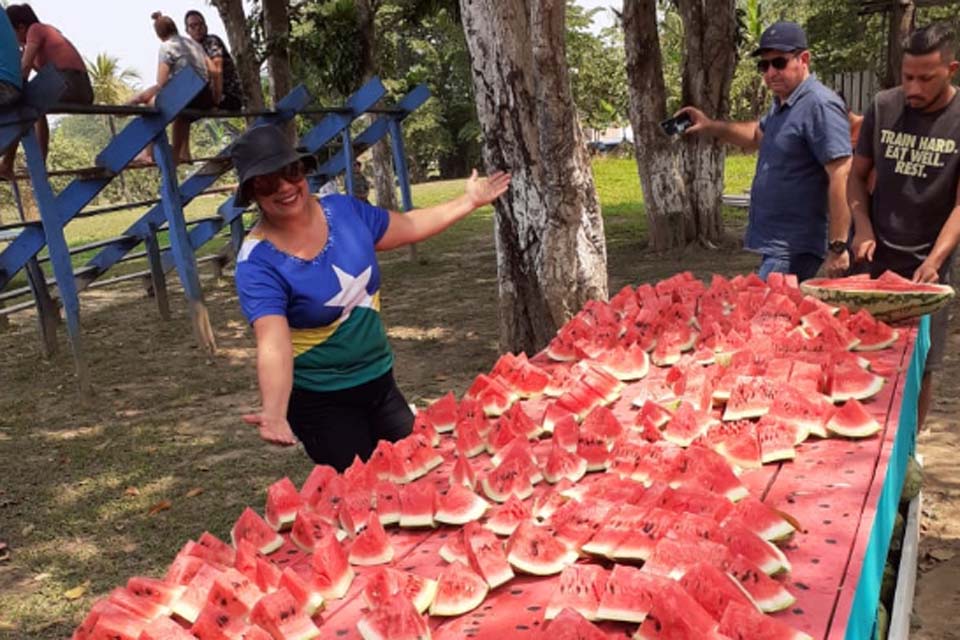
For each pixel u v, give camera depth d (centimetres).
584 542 208
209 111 997
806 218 499
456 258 1519
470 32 639
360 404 389
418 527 236
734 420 285
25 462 662
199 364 923
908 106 465
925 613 391
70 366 956
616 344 382
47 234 783
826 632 167
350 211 371
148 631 172
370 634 176
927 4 1570
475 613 189
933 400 648
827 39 3338
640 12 1302
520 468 253
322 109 1214
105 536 526
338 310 361
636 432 284
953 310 884
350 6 1683
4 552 506
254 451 651
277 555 233
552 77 595
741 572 180
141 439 693
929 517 478
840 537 206
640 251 1402
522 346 686
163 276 1174
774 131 502
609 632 173
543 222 648
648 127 1337
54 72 727
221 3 1476
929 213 464
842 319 389
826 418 279
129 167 1109
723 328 371
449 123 4944
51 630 426
